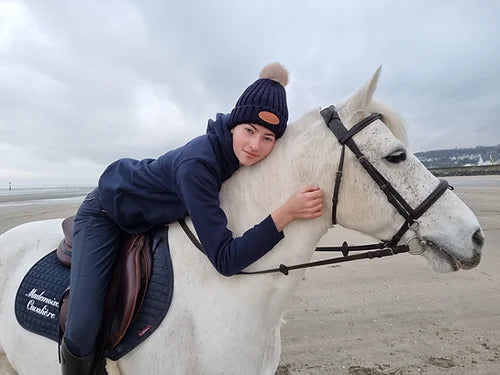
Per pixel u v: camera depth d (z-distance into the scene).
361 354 3.99
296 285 2.00
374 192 1.87
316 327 4.64
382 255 1.96
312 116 2.07
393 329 4.52
